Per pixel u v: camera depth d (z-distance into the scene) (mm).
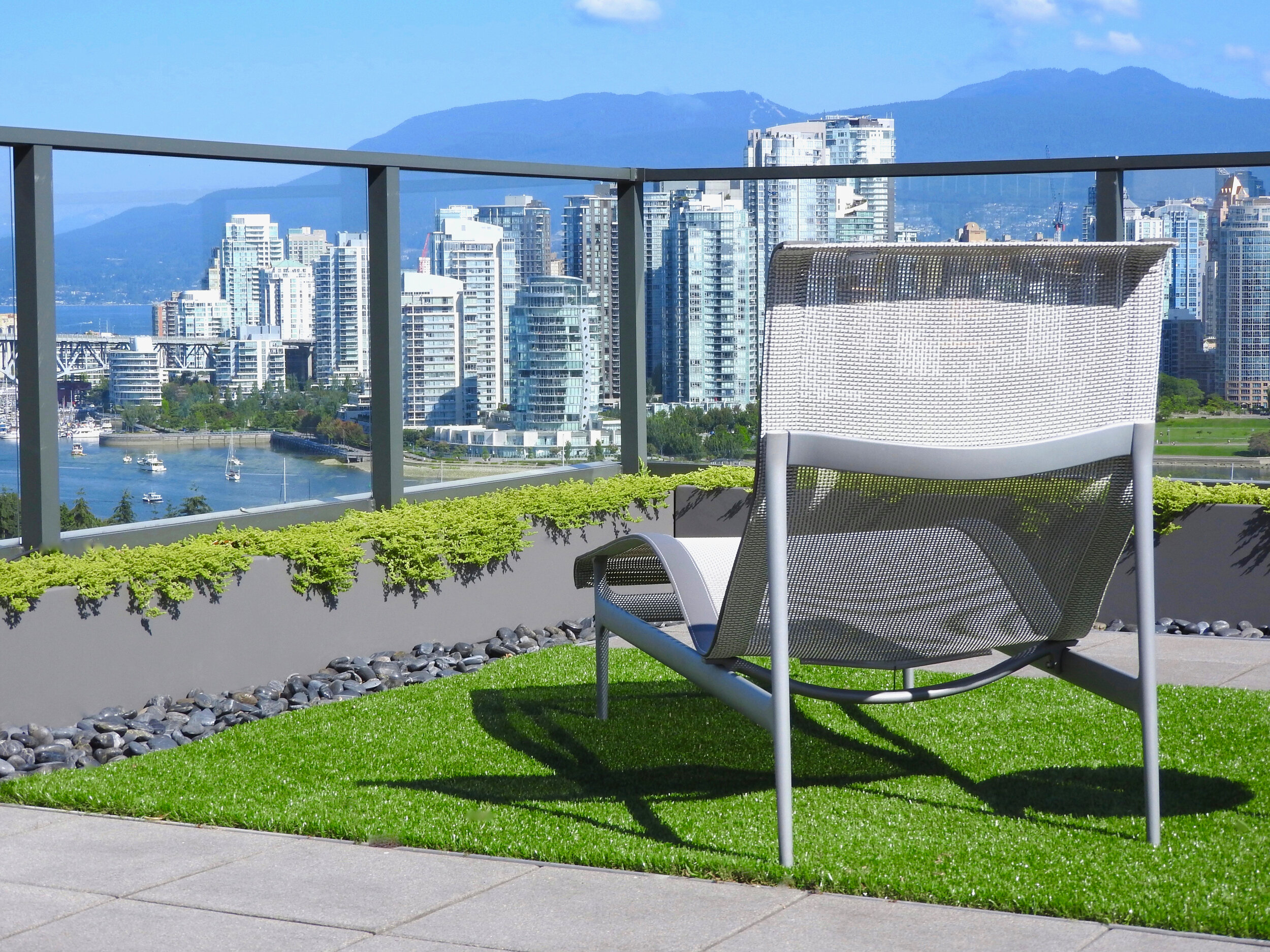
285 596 5246
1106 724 4203
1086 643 5504
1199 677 4828
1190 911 2654
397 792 3664
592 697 4789
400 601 5691
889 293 3037
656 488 7012
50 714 4527
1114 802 3457
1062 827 3268
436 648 5781
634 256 7453
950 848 3113
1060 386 3137
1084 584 3387
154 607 4797
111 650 4691
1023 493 3207
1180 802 3453
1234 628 5855
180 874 3021
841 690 3371
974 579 3330
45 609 4504
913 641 3473
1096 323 3135
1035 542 3312
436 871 3023
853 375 3047
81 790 3643
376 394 6375
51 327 5066
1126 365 3166
